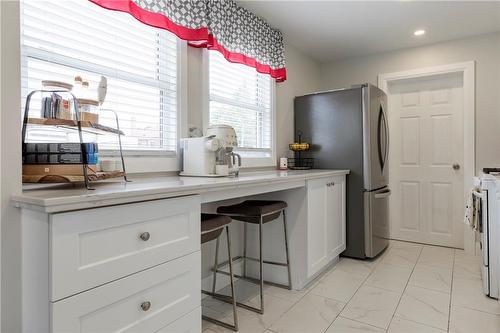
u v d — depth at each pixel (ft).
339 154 10.33
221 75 8.37
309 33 10.44
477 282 8.04
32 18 4.66
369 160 9.75
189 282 4.36
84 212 3.15
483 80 10.52
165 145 6.86
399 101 12.41
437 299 7.07
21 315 3.36
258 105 9.93
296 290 7.70
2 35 3.28
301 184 7.47
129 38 6.12
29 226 3.20
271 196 8.20
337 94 10.43
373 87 10.08
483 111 10.53
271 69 9.65
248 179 5.73
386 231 10.93
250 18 8.74
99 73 5.62
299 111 11.28
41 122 3.96
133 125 6.23
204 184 4.58
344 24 9.75
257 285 8.05
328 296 7.30
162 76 6.84
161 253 3.94
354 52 12.30
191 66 7.47
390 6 8.61
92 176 4.15
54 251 2.93
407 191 12.28
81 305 3.12
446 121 11.55
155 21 6.08
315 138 10.87
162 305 3.95
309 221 7.77
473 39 10.66
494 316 6.27
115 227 3.43
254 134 9.82
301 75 12.13
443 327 5.88
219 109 8.43
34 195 3.17
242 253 8.79
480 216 7.77
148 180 5.42
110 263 3.37
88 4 5.38
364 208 9.80
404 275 8.60
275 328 5.93
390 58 12.12
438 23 9.70
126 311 3.53
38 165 3.85
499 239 6.91
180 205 4.23
